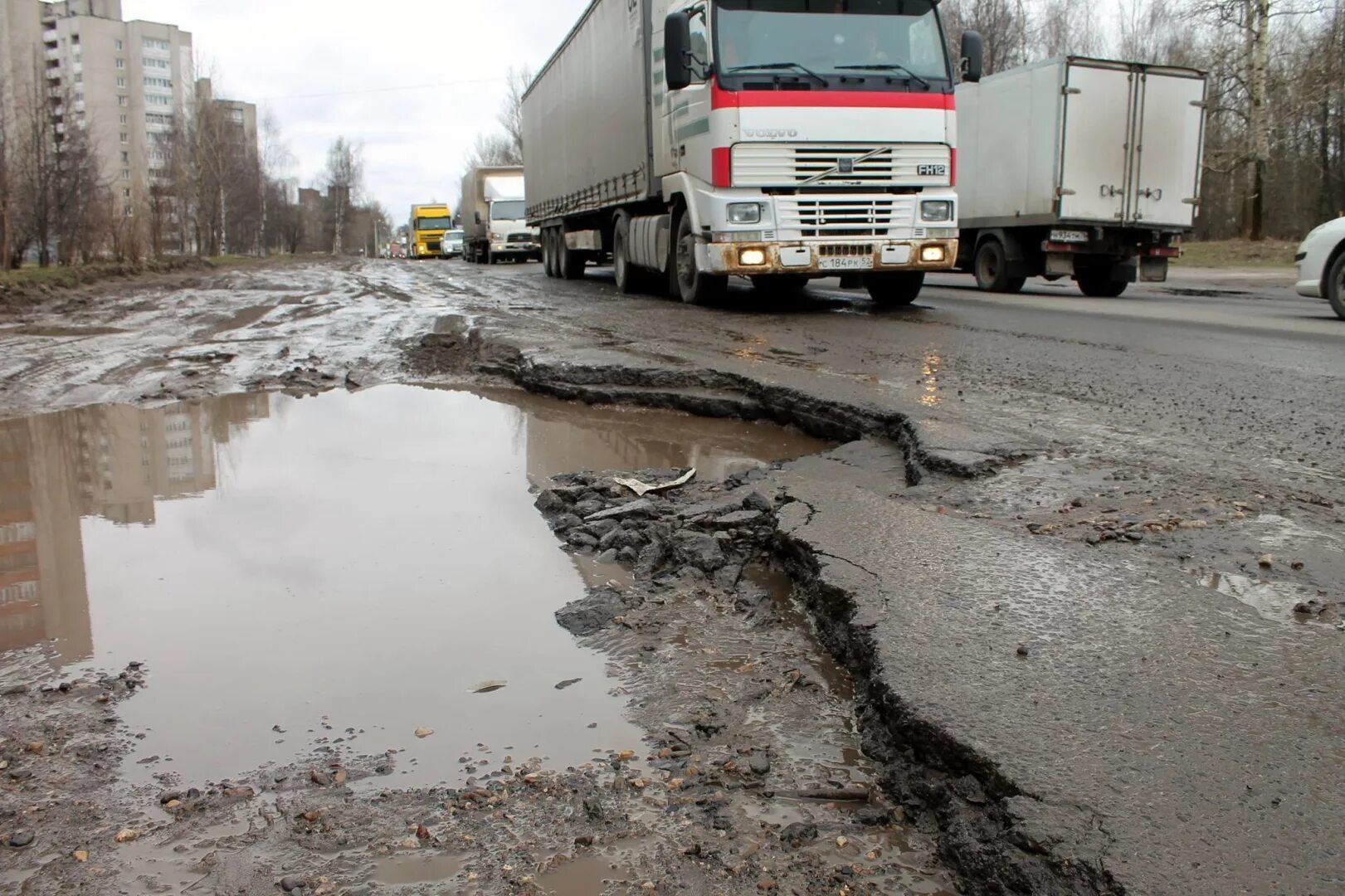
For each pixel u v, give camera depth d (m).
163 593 3.73
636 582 3.68
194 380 8.25
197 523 4.61
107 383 8.12
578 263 20.17
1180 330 9.54
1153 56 41.25
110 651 3.20
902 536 3.58
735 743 2.49
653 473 5.13
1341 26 30.75
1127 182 14.94
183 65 87.12
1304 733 2.19
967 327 9.97
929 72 10.86
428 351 9.40
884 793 2.27
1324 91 30.73
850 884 1.95
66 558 4.16
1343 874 1.75
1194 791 1.99
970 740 2.20
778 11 10.64
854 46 10.73
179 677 2.99
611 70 14.83
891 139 10.75
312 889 1.97
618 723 2.62
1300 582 3.10
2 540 4.42
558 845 2.09
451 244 56.81
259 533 4.43
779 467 5.07
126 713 2.76
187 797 2.31
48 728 2.66
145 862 2.07
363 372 8.62
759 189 10.58
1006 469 4.51
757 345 8.66
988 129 16.00
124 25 84.00
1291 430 5.16
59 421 6.95
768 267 10.62
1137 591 3.02
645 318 11.15
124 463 5.79
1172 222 15.26
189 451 6.04
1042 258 15.41
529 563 3.95
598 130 15.84
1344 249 10.56
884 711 2.46
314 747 2.55
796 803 2.23
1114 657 2.58
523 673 2.96
